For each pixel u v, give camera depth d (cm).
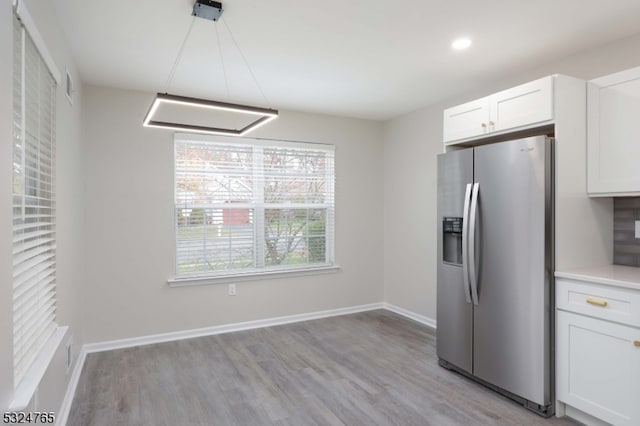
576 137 255
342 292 484
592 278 226
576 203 255
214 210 414
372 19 242
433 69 325
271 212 445
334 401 264
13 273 148
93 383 290
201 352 354
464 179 294
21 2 147
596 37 267
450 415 246
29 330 170
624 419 211
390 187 495
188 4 223
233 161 424
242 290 424
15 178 159
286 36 264
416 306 454
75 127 302
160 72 328
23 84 158
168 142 389
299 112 455
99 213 359
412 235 459
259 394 274
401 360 335
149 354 349
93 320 356
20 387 148
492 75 340
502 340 265
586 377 229
